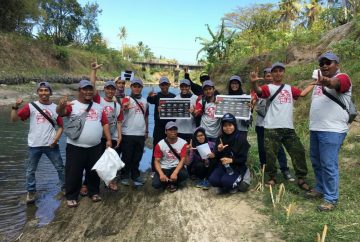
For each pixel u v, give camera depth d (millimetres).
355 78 9617
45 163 8156
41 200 6023
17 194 6262
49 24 47562
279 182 6039
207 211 5316
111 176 5582
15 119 5723
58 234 4859
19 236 4809
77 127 5590
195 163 6363
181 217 5188
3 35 32125
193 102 6844
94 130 5688
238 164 5867
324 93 4770
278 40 22875
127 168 6633
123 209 5621
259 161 7012
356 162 6398
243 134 6234
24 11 34594
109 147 5840
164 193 6227
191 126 6887
